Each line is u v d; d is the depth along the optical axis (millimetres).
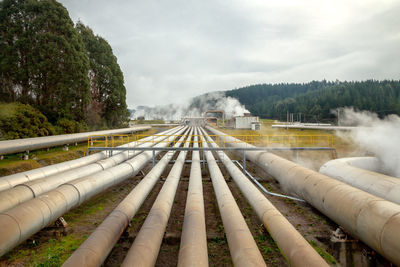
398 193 7590
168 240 7406
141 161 14914
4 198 7402
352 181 9781
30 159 15594
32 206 6789
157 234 6230
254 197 8781
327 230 7984
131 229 7988
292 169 11102
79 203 8859
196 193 9156
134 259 4965
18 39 22812
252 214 9305
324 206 8188
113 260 6406
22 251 6691
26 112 20000
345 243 7105
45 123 21172
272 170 12922
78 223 8578
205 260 5098
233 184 13453
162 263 6336
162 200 8359
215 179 11516
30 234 6438
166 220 7367
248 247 5418
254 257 5023
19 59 22891
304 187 9578
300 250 5191
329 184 8453
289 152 21656
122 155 16375
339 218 7324
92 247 5355
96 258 5168
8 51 22359
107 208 10016
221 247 7070
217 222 8641
